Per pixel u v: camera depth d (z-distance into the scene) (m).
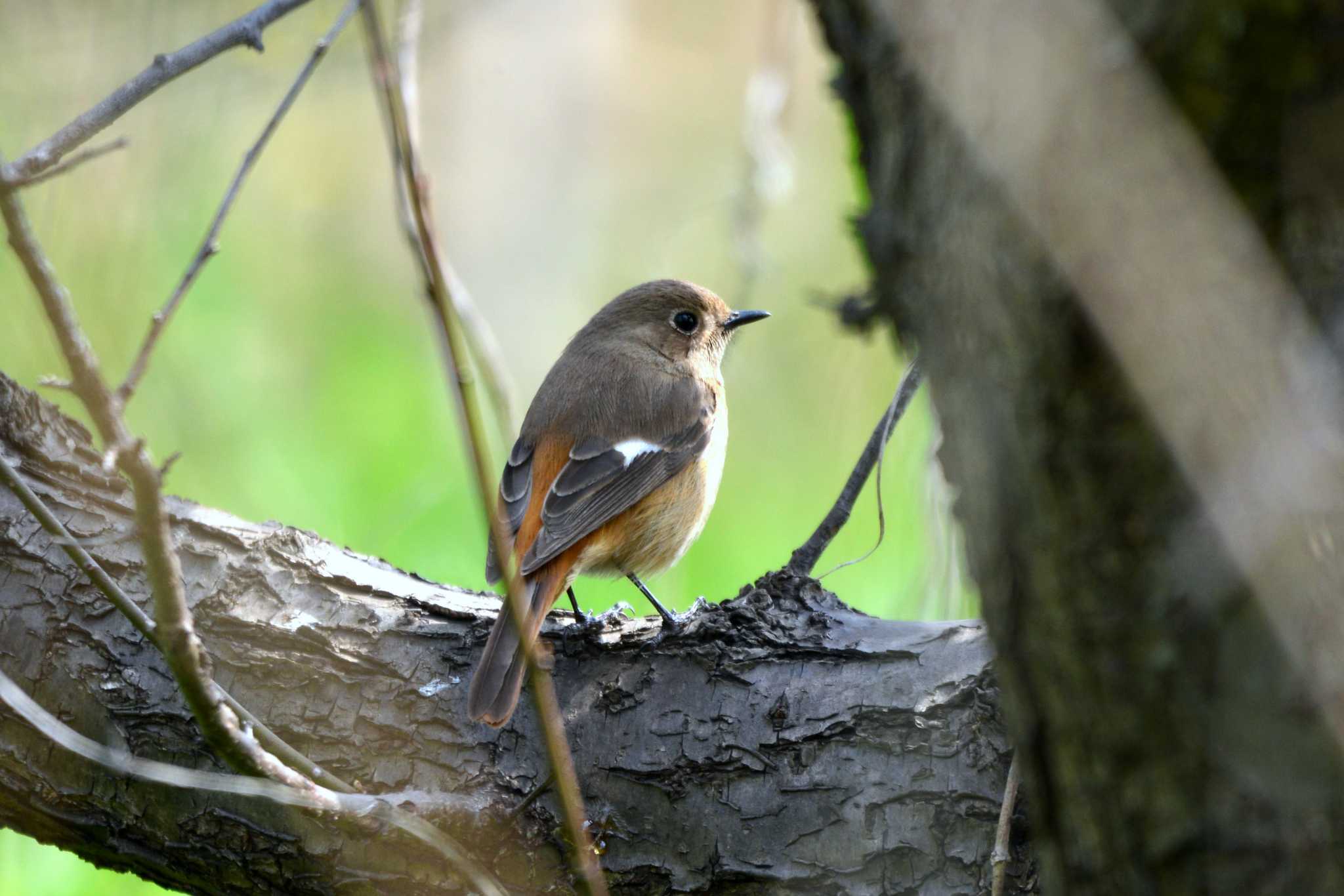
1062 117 3.13
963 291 3.50
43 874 9.05
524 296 17.34
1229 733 3.31
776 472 13.04
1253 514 3.17
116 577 6.45
